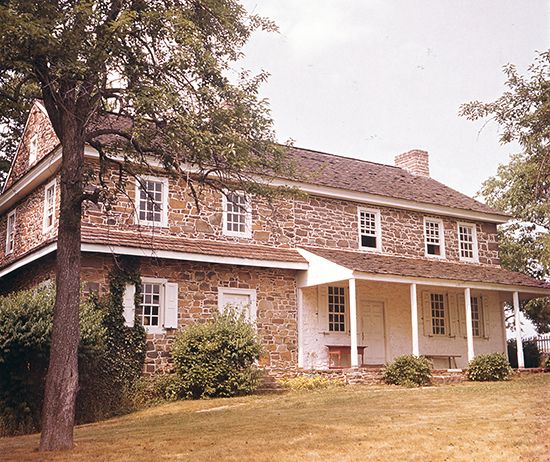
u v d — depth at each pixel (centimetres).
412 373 1664
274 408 1229
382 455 763
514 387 1425
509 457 738
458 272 2047
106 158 1055
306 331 1839
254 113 1062
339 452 782
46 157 1606
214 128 1004
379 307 2036
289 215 1894
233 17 1091
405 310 2075
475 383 1698
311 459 751
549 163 1346
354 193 2002
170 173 1041
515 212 2767
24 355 1223
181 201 1705
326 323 1891
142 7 974
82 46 888
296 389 1543
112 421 1256
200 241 1703
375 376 1714
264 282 1794
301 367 1803
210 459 761
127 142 1047
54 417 853
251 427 973
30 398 1222
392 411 1097
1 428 1164
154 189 1675
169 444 859
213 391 1473
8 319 1211
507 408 1077
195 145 946
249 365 1550
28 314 1243
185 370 1499
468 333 1927
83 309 1347
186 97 991
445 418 996
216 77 1025
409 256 2122
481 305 2267
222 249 1694
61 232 903
